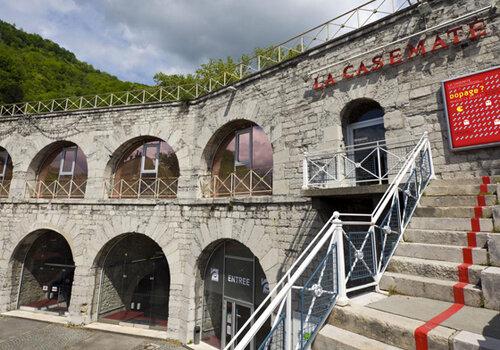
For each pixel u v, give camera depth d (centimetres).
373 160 712
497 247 306
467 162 568
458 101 580
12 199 1283
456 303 286
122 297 1204
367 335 258
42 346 945
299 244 738
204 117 1066
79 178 1280
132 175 1211
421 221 413
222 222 924
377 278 344
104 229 1137
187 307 974
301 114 804
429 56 630
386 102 671
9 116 1370
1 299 1223
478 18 580
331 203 650
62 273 1278
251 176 913
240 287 926
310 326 281
